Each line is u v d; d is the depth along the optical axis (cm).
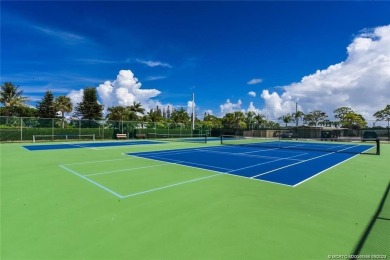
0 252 329
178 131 3941
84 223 427
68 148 1844
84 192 621
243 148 1970
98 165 1038
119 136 3170
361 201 566
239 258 321
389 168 1032
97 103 5016
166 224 427
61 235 381
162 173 874
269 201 561
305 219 454
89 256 322
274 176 841
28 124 2616
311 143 2755
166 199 569
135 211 489
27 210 488
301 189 671
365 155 1539
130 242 361
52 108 4628
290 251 339
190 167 1005
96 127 3109
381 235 389
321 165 1098
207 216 466
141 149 1817
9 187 666
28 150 1666
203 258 320
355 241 369
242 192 635
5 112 4103
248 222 439
